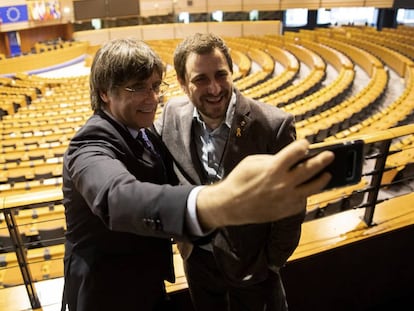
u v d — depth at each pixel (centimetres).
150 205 60
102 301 102
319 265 184
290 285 181
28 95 1118
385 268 203
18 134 679
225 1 1781
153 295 111
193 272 137
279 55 1322
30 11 1527
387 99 809
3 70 1438
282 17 1805
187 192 59
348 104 666
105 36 1808
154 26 1822
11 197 145
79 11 1683
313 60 1148
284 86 948
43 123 754
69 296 106
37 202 144
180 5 1788
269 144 115
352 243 188
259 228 122
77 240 101
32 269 232
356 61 1168
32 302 165
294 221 115
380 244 195
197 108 116
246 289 133
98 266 100
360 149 53
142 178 99
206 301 142
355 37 1442
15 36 1617
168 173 126
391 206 218
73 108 924
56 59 1596
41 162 506
